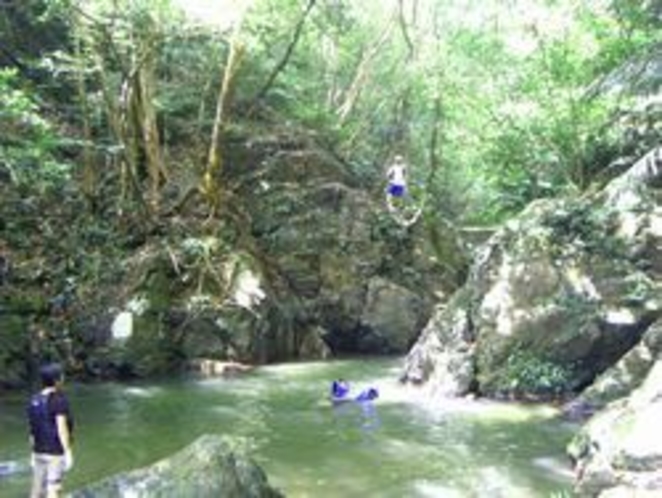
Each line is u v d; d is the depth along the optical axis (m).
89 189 18.66
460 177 28.17
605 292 13.49
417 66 25.30
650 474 7.95
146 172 19.81
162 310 17.25
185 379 16.30
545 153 20.39
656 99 18.62
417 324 20.53
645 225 13.98
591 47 19.12
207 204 19.39
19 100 14.52
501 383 13.52
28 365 15.44
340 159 23.83
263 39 20.88
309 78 26.02
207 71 21.72
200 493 7.35
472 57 22.28
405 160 26.02
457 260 23.00
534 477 9.41
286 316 19.11
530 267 13.96
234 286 18.14
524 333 13.62
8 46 20.41
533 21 20.09
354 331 20.27
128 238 18.33
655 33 16.94
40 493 8.09
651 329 12.25
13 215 17.72
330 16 25.70
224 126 20.47
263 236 20.48
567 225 14.29
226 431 11.88
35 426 8.08
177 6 18.25
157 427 12.20
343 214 21.59
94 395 14.66
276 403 13.84
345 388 14.04
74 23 17.77
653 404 8.80
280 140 22.53
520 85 20.55
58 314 16.48
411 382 14.96
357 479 9.49
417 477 9.53
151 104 18.81
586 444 9.45
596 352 13.27
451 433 11.48
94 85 21.20
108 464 10.32
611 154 19.53
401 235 21.80
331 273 20.53
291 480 9.48
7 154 15.44
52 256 17.41
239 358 17.70
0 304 15.87
